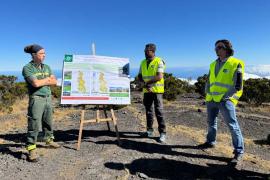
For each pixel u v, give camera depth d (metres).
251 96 17.78
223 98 5.66
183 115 12.05
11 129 9.05
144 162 5.71
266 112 14.87
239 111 15.02
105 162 5.66
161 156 6.04
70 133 7.95
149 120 7.34
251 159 6.18
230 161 5.67
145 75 6.88
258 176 5.25
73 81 6.30
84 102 6.32
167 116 11.86
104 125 9.11
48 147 6.38
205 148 6.63
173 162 5.75
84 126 9.12
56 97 20.78
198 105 16.22
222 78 5.67
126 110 13.28
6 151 6.18
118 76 6.61
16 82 20.11
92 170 5.29
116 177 5.06
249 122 11.41
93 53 6.48
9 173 5.02
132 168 5.45
